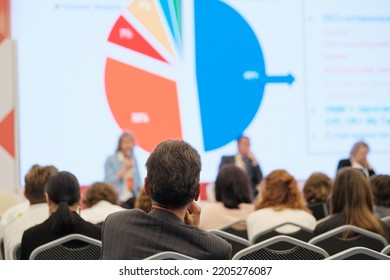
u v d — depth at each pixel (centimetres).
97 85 936
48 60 921
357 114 1005
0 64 888
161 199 275
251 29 981
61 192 400
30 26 916
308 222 457
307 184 619
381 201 521
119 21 945
